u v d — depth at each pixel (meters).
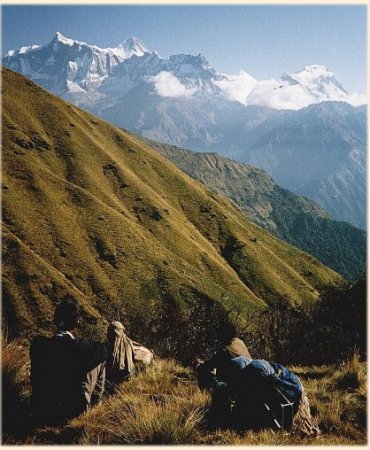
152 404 6.45
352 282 15.11
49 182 145.25
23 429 6.00
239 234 181.12
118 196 167.50
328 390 8.65
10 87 196.62
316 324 13.35
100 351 6.38
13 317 100.19
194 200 194.38
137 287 121.94
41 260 113.44
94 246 129.25
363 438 6.60
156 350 11.26
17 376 7.01
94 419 6.16
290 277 167.38
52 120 188.75
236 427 6.41
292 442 5.92
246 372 6.56
